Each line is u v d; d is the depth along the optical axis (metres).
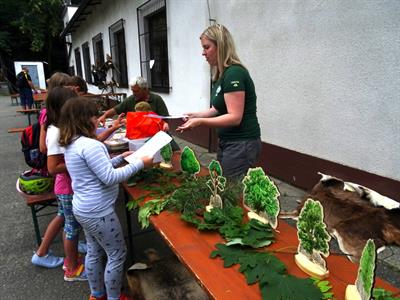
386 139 2.84
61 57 26.88
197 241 1.45
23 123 10.25
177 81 6.50
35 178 2.77
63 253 2.89
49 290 2.40
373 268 0.90
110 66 10.32
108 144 2.79
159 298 1.77
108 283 2.00
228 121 1.95
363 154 3.06
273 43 3.93
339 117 3.25
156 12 6.93
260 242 1.37
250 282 1.14
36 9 21.94
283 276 1.13
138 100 3.36
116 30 9.86
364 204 1.21
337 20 3.11
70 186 2.29
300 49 3.57
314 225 1.18
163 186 2.09
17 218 3.59
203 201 1.81
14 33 24.81
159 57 7.38
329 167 3.42
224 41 2.02
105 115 3.46
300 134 3.76
